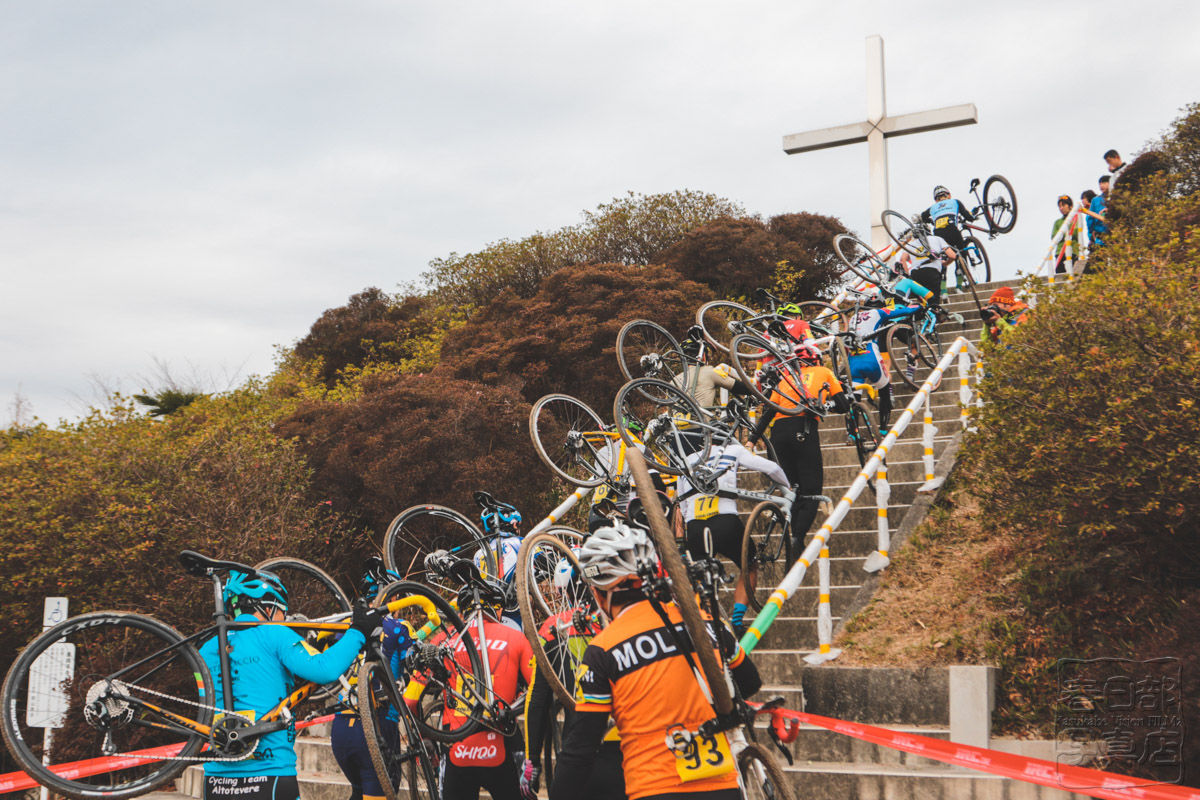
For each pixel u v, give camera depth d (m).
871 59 16.66
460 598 5.16
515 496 11.30
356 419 12.00
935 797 4.95
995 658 5.87
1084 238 15.92
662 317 13.77
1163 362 5.45
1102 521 5.70
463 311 21.17
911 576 7.09
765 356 8.88
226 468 10.80
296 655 4.18
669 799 2.85
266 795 4.00
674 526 6.18
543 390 13.05
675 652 2.97
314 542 11.09
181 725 4.05
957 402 10.45
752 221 20.86
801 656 6.51
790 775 5.29
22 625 9.76
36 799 8.27
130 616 4.05
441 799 5.00
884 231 16.34
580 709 3.01
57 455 10.69
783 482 6.53
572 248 22.23
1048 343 6.01
